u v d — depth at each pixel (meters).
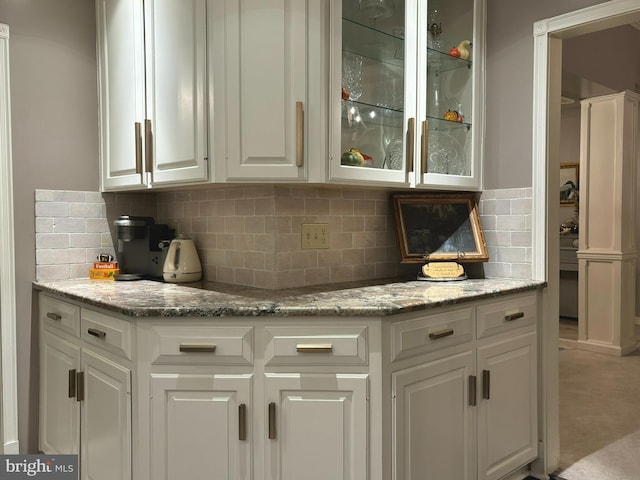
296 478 1.72
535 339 2.38
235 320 1.72
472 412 2.06
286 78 1.92
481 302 2.08
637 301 5.34
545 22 2.35
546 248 2.40
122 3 2.40
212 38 1.94
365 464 1.71
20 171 2.44
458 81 2.50
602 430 2.89
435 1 2.32
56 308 2.30
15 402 2.44
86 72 2.61
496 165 2.56
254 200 2.29
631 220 4.55
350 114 2.06
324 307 1.71
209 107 1.97
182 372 1.74
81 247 2.62
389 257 2.68
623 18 2.16
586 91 4.37
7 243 2.40
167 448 1.74
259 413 1.73
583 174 4.64
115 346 1.86
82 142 2.61
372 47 2.14
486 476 2.12
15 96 2.41
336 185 2.10
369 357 1.71
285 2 1.91
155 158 2.23
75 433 2.15
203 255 2.58
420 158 2.27
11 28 2.38
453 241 2.57
